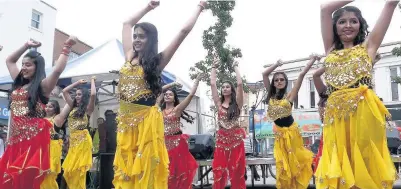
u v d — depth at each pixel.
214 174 6.07
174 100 6.62
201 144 8.44
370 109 2.65
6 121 15.14
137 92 3.24
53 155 6.02
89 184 8.08
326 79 2.93
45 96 3.68
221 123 6.15
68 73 8.37
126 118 3.26
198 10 3.46
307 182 5.87
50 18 22.69
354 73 2.75
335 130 2.76
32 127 3.57
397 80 13.79
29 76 3.68
